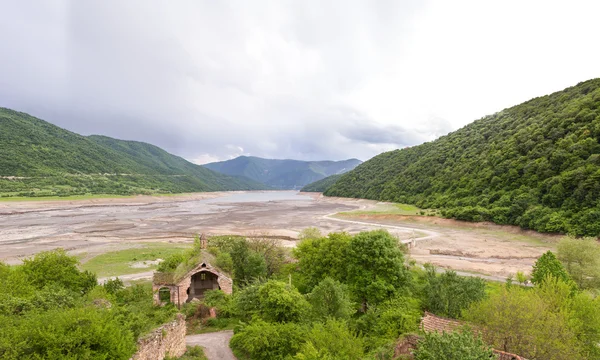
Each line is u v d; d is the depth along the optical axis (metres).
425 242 85.56
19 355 12.51
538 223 86.12
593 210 76.19
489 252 74.75
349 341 20.28
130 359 15.88
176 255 44.81
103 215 139.88
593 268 42.56
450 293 28.66
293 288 29.30
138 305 31.33
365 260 34.56
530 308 19.86
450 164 161.75
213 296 34.75
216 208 182.00
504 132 145.75
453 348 14.07
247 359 23.58
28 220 118.88
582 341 21.98
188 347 24.67
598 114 101.12
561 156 96.81
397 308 27.62
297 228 108.62
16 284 26.17
